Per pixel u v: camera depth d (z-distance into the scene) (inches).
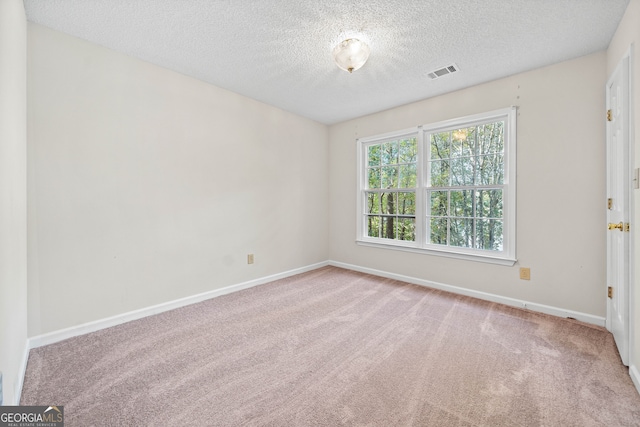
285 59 93.9
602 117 86.8
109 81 87.0
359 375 63.6
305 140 156.4
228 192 120.5
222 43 84.7
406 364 67.8
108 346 76.2
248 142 127.8
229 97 119.8
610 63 82.3
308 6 68.6
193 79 107.7
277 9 69.7
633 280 61.8
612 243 81.2
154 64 97.0
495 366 66.7
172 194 102.6
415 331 85.0
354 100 130.0
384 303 108.3
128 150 91.3
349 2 67.1
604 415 51.0
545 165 97.2
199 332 84.7
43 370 65.1
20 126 62.7
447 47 86.0
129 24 75.4
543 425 48.8
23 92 66.5
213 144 114.7
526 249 101.7
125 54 90.3
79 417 51.1
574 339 79.3
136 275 93.9
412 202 136.6
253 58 93.4
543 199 97.8
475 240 117.1
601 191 87.3
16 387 55.5
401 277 138.3
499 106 106.7
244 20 74.0
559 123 94.3
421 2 67.1
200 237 111.0
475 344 77.0
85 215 82.9
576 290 92.4
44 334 76.1
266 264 136.9
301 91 119.7
